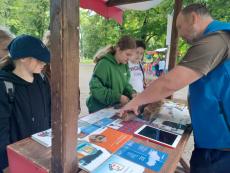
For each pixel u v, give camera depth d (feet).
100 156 3.10
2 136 3.98
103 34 42.19
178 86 3.70
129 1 10.60
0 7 42.83
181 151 3.53
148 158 3.18
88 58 54.34
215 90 3.91
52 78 2.28
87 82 26.99
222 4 18.90
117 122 4.58
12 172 3.33
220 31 3.79
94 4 10.87
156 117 5.15
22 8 44.55
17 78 4.33
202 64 3.59
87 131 4.00
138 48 9.00
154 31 26.58
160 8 26.18
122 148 3.43
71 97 2.40
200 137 4.23
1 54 5.56
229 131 4.00
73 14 2.21
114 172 2.76
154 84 4.00
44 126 4.80
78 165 2.81
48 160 2.93
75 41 2.30
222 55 3.73
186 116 5.36
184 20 4.43
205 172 4.29
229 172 4.15
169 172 2.89
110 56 6.46
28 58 4.28
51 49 2.22
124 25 29.68
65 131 2.41
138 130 4.20
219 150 4.11
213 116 4.00
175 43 8.99
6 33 5.84
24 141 3.42
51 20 2.15
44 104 4.82
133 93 6.98
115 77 6.47
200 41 3.76
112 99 6.11
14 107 4.23
